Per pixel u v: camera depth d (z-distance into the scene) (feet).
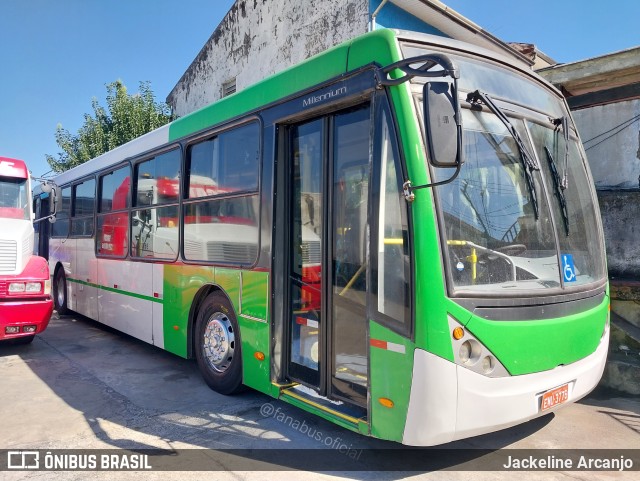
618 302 19.81
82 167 29.53
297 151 14.26
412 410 10.00
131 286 22.66
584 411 15.70
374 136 11.14
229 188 16.40
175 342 19.26
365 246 11.85
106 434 13.98
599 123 28.48
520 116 12.56
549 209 12.23
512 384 10.45
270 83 14.79
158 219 20.62
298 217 14.17
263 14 42.63
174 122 19.92
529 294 10.87
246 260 15.33
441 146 9.35
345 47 12.26
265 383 14.42
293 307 14.25
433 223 10.10
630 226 25.64
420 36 11.57
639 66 20.71
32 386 18.24
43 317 22.41
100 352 23.57
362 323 11.87
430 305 9.84
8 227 23.06
